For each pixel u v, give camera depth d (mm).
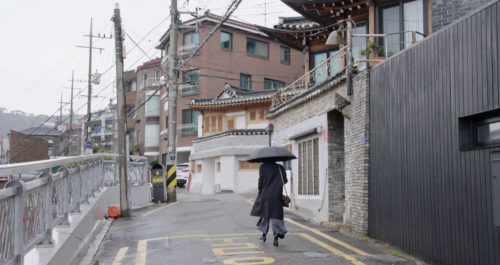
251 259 7336
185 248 8367
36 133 59469
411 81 7848
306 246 8547
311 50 20125
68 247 6141
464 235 6219
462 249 6254
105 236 10125
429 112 7211
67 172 6977
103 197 12297
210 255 7676
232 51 38156
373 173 9367
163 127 43469
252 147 28719
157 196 19875
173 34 21391
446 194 6668
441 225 6777
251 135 28938
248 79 38750
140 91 47531
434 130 7051
